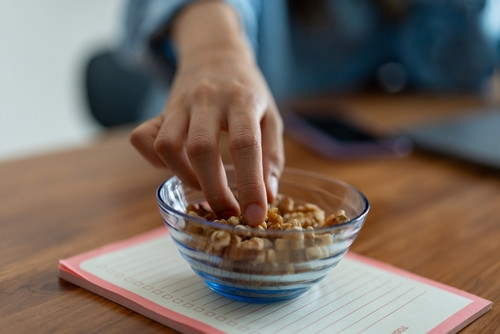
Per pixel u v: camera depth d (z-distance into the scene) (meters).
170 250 0.46
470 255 0.48
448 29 1.12
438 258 0.47
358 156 0.72
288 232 0.36
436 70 1.13
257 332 0.36
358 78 1.26
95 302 0.39
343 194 0.45
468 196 0.61
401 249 0.49
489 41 1.15
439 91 1.14
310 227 0.41
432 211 0.57
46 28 1.59
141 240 0.48
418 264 0.46
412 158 0.73
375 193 0.61
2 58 1.54
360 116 0.92
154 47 0.84
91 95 1.24
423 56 1.14
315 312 0.38
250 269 0.36
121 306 0.39
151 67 0.90
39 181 0.61
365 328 0.37
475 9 1.12
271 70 1.14
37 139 1.66
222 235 0.36
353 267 0.45
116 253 0.45
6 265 0.44
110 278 0.41
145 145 0.46
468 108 0.99
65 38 1.63
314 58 1.20
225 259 0.36
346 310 0.39
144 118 1.30
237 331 0.36
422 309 0.39
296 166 0.68
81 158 0.69
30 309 0.38
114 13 1.71
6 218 0.52
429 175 0.67
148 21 0.80
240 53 0.58
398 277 0.44
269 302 0.39
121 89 1.26
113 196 0.58
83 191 0.59
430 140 0.75
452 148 0.72
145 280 0.41
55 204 0.55
